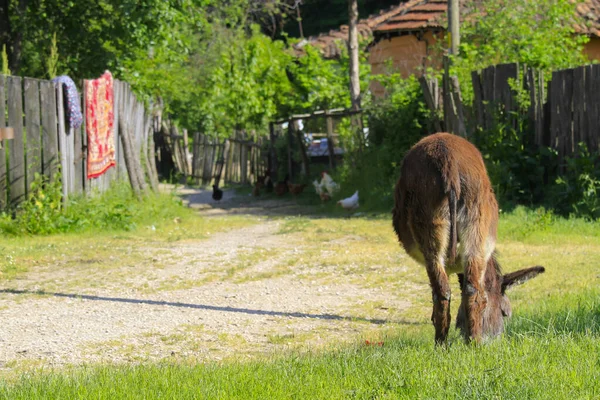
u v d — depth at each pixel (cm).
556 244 1243
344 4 4875
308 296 971
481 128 1641
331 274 1097
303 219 1750
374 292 988
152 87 2670
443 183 595
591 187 1418
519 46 1967
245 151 2895
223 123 3475
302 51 3684
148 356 709
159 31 2216
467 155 617
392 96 2023
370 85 2977
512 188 1550
